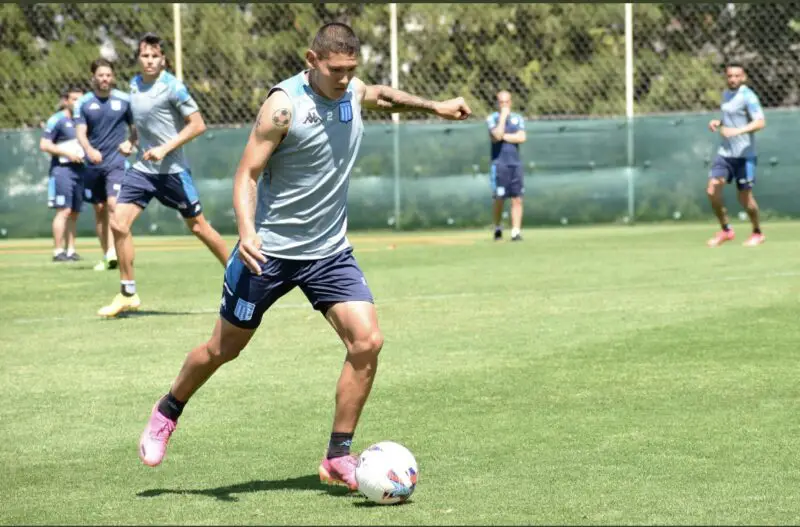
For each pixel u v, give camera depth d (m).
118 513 8.18
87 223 37.72
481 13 38.22
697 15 39.19
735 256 26.36
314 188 8.63
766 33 39.41
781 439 10.05
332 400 11.99
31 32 37.25
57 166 28.48
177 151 17.97
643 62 39.06
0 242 36.00
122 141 25.16
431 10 38.03
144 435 8.98
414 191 37.19
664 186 37.78
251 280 8.72
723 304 18.22
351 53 8.32
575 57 38.62
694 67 39.25
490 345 14.98
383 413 11.27
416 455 9.70
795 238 31.19
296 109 8.43
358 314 8.71
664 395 11.91
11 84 37.25
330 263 8.79
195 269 25.92
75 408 11.79
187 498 8.55
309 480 9.05
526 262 25.97
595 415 11.07
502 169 32.97
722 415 11.00
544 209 37.78
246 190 8.41
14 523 7.98
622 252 28.05
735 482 8.75
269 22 37.84
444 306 18.69
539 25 38.44
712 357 13.88
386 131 37.03
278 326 16.94
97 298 20.70
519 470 9.19
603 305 18.42
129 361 14.37
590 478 8.91
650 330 15.88
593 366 13.46
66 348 15.35
